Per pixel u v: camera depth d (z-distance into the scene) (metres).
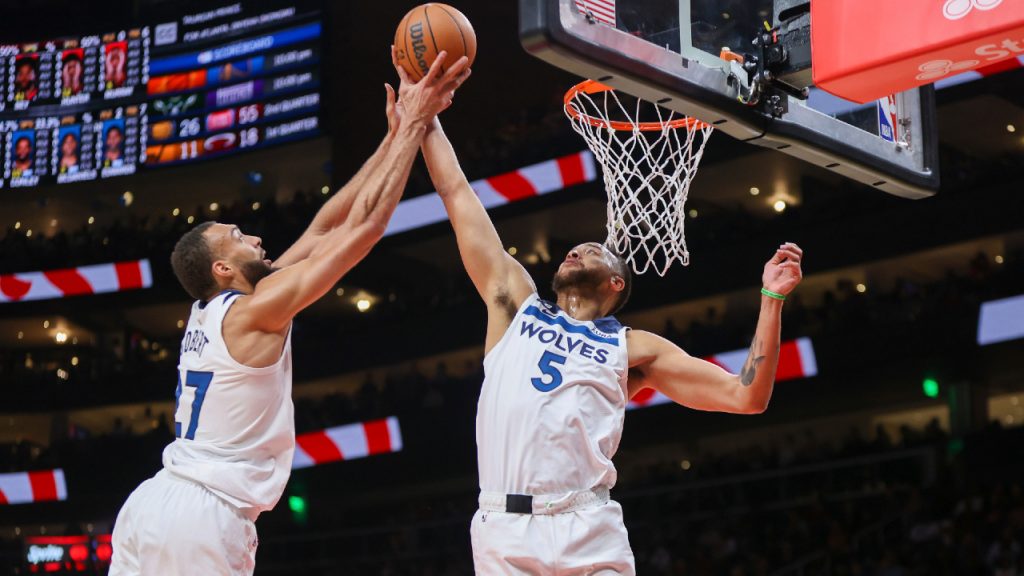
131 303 21.94
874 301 17.36
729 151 18.61
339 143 20.16
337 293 22.44
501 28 20.62
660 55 3.88
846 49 3.80
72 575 19.12
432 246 21.27
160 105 19.67
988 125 18.28
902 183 4.57
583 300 3.76
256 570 18.23
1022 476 14.62
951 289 16.72
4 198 21.38
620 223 4.70
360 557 17.84
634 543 16.08
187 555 3.31
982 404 16.98
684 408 18.33
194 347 3.52
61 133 19.98
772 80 4.12
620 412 3.51
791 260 3.50
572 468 3.35
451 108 21.14
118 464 20.73
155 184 22.47
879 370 17.03
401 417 19.58
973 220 16.95
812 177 19.45
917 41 3.63
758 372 3.45
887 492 14.32
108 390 21.75
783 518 15.16
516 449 3.37
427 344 20.42
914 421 19.45
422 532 17.45
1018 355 16.19
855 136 4.44
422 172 20.94
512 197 19.81
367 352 20.89
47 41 20.25
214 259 3.64
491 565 3.34
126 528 3.42
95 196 23.05
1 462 21.28
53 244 22.56
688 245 19.11
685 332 18.14
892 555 12.95
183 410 3.52
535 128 20.02
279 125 18.98
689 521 15.88
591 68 3.71
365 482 19.72
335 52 19.89
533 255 21.88
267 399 3.49
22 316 22.33
